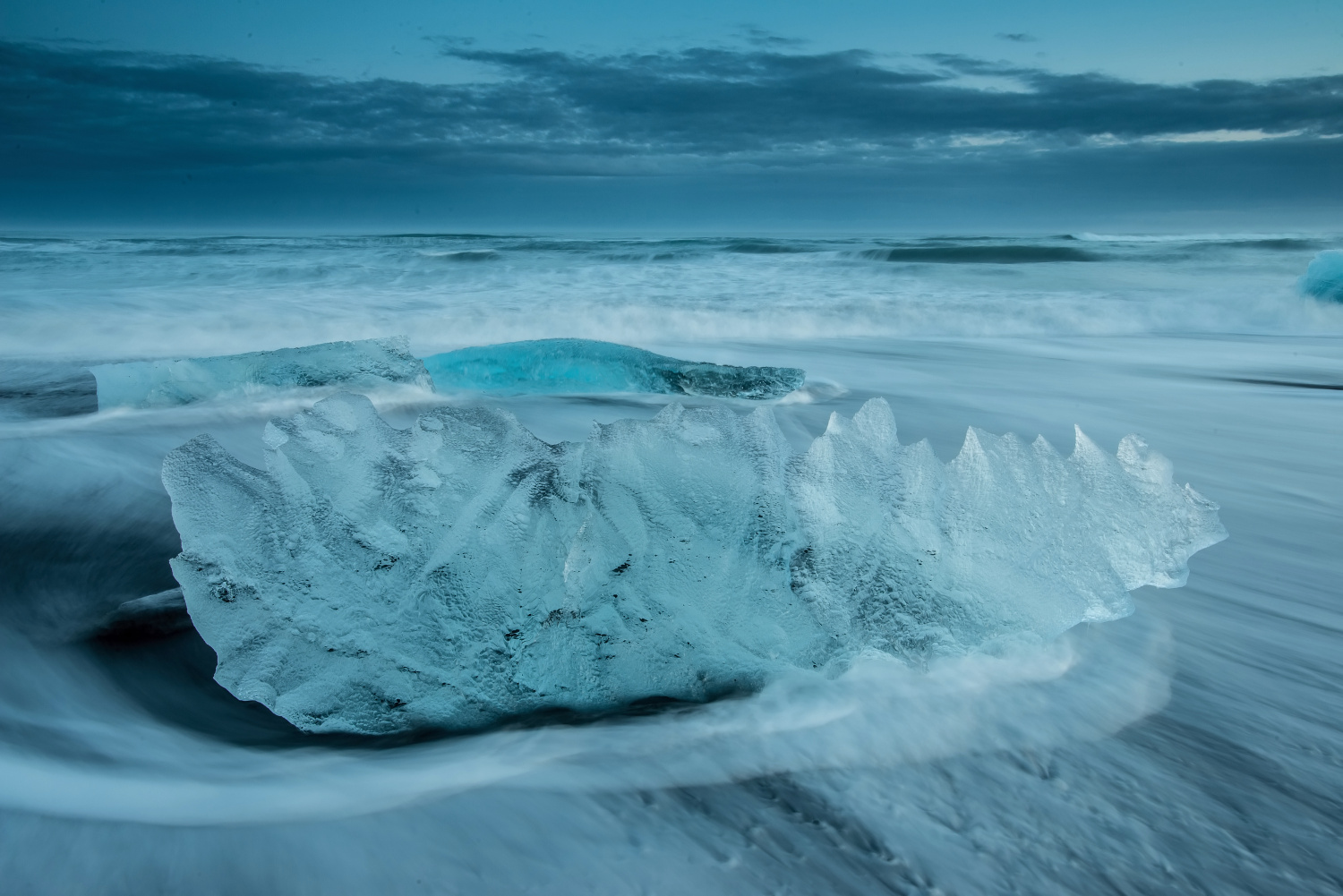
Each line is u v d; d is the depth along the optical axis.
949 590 1.58
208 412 3.31
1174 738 1.42
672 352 6.26
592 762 1.30
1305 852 1.13
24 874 0.97
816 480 1.58
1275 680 1.60
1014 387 4.77
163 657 1.60
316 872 1.01
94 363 5.12
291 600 1.48
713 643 1.52
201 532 1.47
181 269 11.11
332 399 1.55
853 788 1.25
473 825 1.12
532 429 3.29
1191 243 16.73
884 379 5.06
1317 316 8.16
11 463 2.53
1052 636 1.60
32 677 1.49
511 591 1.49
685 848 1.09
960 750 1.36
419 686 1.46
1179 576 1.76
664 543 1.53
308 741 1.41
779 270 12.63
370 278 10.77
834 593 1.54
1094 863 1.10
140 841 1.04
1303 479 3.02
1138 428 3.81
